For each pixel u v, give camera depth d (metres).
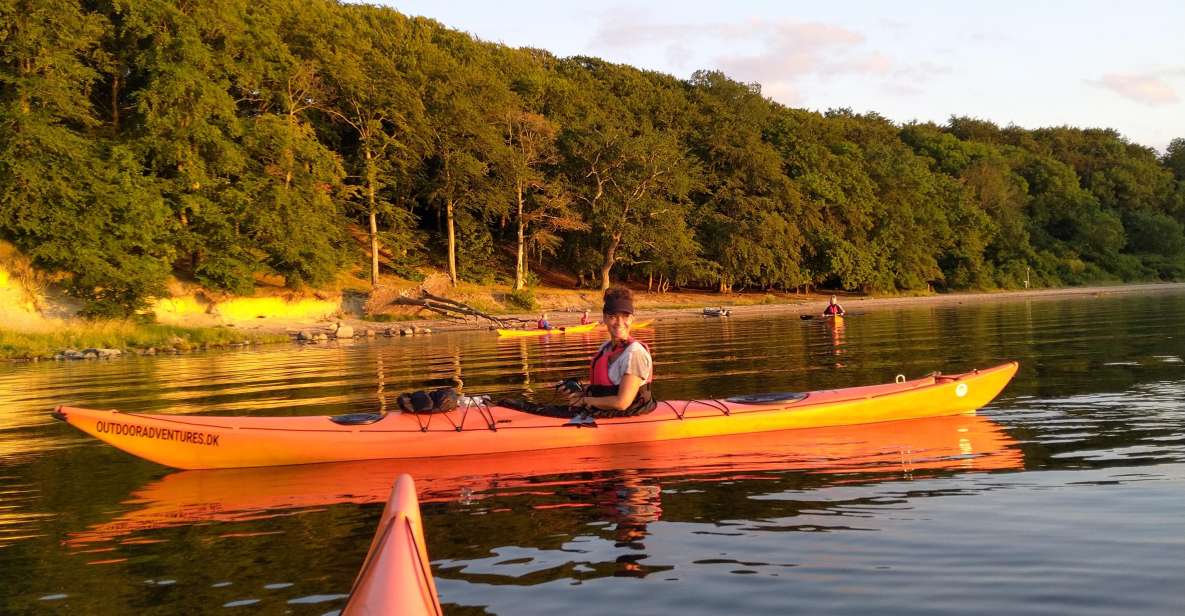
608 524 4.26
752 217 51.16
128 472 6.00
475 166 40.28
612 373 6.38
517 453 6.12
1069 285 72.19
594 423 6.29
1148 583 3.23
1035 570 3.41
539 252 47.97
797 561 3.61
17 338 22.77
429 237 46.41
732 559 3.65
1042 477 5.00
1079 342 15.39
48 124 26.05
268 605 3.28
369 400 9.84
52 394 11.94
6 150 24.66
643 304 46.53
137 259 26.98
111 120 32.44
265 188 32.56
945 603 3.09
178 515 4.77
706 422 6.56
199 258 32.28
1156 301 38.97
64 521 4.70
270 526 4.48
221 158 31.56
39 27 25.67
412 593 2.40
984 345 15.75
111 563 3.90
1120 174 84.94
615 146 46.44
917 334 20.39
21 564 3.92
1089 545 3.70
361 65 38.47
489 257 47.47
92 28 27.41
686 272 49.16
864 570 3.47
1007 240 71.25
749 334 22.83
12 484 5.71
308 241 33.19
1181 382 9.05
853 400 7.04
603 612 3.05
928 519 4.19
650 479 5.26
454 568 3.61
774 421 6.78
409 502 2.88
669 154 47.22
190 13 30.94
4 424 8.83
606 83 57.34
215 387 12.10
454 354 18.27
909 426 6.95
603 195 47.00
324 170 35.31
